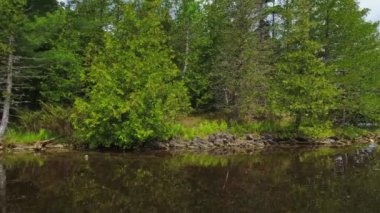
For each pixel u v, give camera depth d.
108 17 32.12
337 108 34.38
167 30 34.72
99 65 26.33
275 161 22.02
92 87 26.89
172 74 27.92
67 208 11.91
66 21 30.97
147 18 28.36
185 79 34.25
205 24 36.66
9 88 25.56
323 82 30.39
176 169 18.97
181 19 34.75
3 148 24.44
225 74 31.59
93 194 13.66
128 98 25.81
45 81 28.80
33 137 25.67
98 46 29.89
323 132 31.98
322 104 30.77
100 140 25.53
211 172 18.28
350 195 13.84
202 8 36.47
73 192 13.93
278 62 33.97
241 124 32.66
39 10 30.33
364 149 28.14
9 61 25.34
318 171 18.64
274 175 17.62
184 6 34.59
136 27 28.23
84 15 32.75
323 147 29.59
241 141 29.86
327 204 12.66
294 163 21.27
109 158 22.31
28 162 20.06
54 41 29.69
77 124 25.59
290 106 30.50
